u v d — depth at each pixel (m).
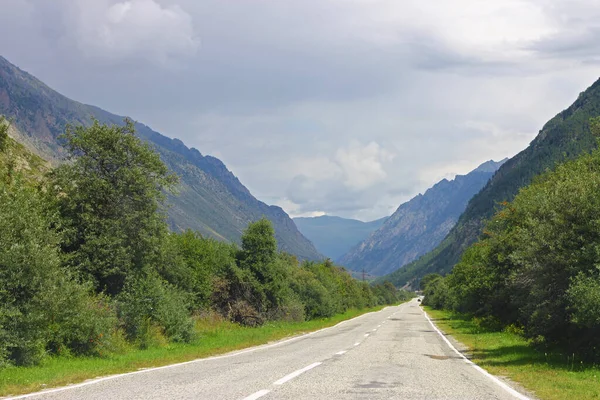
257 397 8.73
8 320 14.49
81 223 23.05
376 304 139.12
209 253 36.28
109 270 22.64
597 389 11.10
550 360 16.89
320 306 55.00
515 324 31.66
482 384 11.35
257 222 41.88
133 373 12.63
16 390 9.81
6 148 24.61
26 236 15.62
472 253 46.47
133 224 23.97
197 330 27.66
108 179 24.08
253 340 26.22
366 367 13.80
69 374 12.45
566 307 15.84
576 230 16.58
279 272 42.00
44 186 24.23
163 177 25.80
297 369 13.15
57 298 15.80
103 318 18.38
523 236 18.02
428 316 66.75
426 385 10.69
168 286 25.86
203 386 10.08
